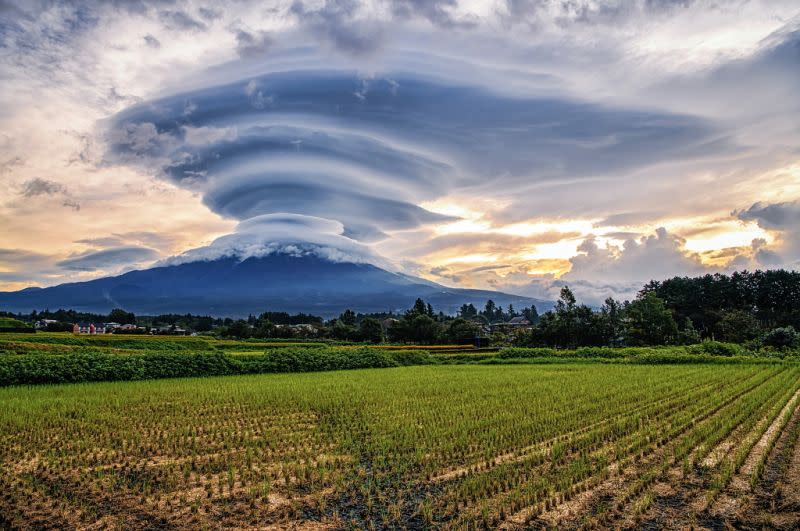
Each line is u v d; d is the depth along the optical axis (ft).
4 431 56.65
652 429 55.47
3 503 36.09
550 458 45.37
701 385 95.40
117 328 372.79
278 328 333.42
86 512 34.19
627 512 33.27
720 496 35.91
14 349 129.08
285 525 31.99
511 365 166.09
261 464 44.57
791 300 361.51
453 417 63.87
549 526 31.35
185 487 38.88
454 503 34.65
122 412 68.28
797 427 56.03
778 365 144.46
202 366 125.70
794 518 32.35
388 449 48.67
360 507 34.78
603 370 136.05
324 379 113.39
